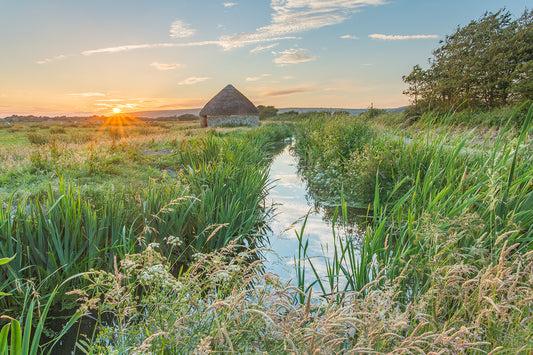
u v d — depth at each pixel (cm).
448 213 365
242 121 4816
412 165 637
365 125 1128
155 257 238
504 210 361
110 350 204
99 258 387
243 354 185
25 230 369
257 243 552
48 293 347
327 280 407
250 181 680
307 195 881
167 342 204
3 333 164
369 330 188
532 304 209
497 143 459
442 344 175
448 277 223
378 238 382
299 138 1958
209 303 226
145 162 1071
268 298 210
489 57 2359
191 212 514
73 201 402
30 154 1011
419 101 2806
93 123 5031
